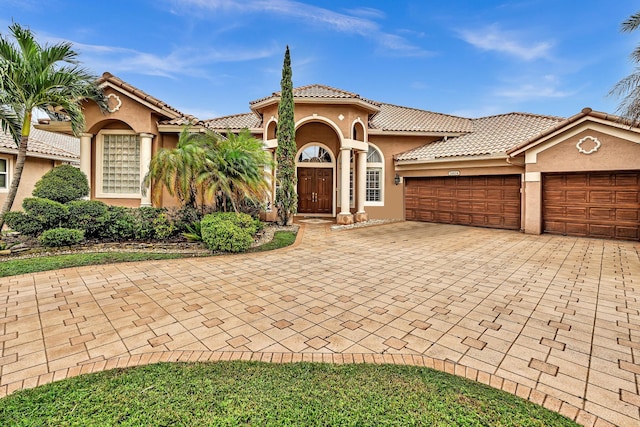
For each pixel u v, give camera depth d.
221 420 2.84
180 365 3.74
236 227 9.98
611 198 12.23
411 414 2.94
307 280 7.07
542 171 13.32
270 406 3.03
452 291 6.39
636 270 7.95
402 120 20.16
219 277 7.21
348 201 16.38
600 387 3.39
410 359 3.93
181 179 10.07
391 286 6.69
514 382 3.47
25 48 9.12
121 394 3.18
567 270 7.96
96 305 5.51
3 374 3.55
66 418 2.84
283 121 14.91
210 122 19.22
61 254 9.16
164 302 5.68
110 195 14.04
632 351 4.11
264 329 4.70
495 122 19.50
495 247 10.85
